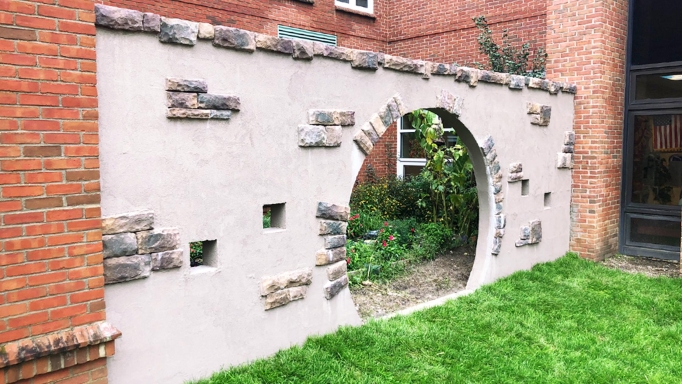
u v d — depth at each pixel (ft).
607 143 22.88
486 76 17.62
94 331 8.86
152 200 10.00
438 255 24.27
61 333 8.57
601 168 22.58
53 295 8.48
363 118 14.05
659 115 23.17
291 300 12.66
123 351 9.78
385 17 35.53
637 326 15.01
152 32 9.74
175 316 10.52
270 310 12.28
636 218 24.17
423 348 13.00
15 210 8.01
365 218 26.66
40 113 8.17
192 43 10.28
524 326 14.82
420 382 11.32
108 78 9.25
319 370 11.46
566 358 12.81
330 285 13.53
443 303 16.49
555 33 23.32
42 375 8.42
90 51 8.68
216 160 10.96
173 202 10.33
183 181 10.46
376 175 34.24
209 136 10.81
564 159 22.25
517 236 19.98
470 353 12.85
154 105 9.91
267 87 11.73
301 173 12.68
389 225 25.18
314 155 12.95
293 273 12.64
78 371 8.86
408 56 34.88
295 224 12.67
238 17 26.96
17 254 8.06
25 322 8.20
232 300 11.48
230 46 10.88
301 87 12.46
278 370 11.44
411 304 17.54
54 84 8.29
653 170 23.57
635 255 24.18
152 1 23.57
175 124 10.26
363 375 11.36
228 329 11.46
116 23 9.18
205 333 11.04
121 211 9.58
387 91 14.61
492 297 17.02
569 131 22.57
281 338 12.59
